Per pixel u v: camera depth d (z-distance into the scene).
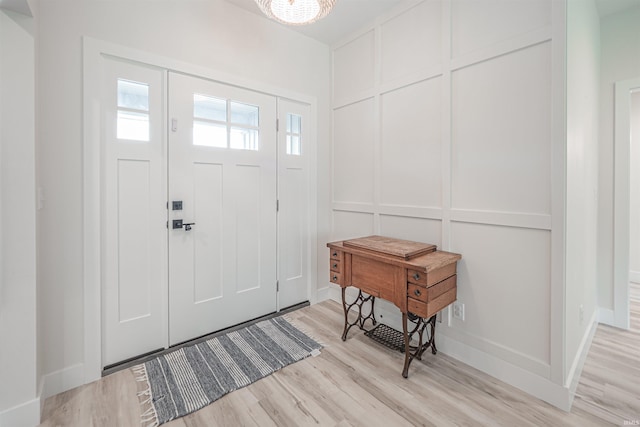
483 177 1.92
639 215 3.90
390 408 1.60
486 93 1.89
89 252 1.82
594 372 1.92
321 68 3.03
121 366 1.94
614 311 2.61
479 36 1.91
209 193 2.34
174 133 2.16
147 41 2.02
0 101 1.42
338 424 1.49
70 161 1.76
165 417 1.53
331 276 2.39
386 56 2.51
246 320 2.60
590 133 2.22
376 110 2.61
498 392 1.73
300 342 2.28
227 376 1.86
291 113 2.84
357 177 2.84
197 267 2.30
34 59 1.50
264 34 2.60
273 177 2.73
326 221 3.14
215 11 2.32
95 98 1.82
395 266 1.89
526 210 1.73
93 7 1.82
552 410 1.58
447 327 2.11
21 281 1.47
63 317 1.74
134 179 2.00
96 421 1.51
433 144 2.19
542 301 1.67
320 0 1.48
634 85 2.47
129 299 2.00
